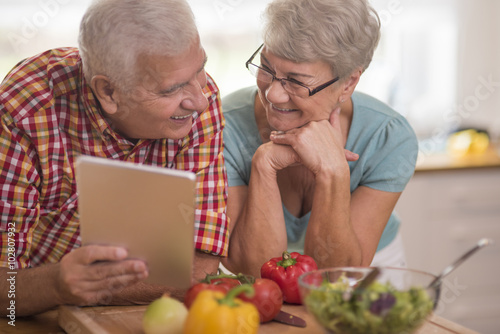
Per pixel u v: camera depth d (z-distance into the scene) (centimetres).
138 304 128
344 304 93
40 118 125
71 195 135
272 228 149
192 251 103
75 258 111
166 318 102
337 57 133
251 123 161
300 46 129
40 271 120
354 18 132
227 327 94
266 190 149
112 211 106
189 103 120
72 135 131
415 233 283
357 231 155
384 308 92
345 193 146
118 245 109
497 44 329
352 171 160
